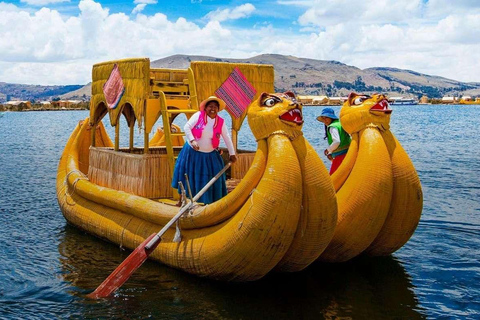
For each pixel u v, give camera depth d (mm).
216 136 8453
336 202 7480
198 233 7887
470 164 21234
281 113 7352
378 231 8266
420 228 11047
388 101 8547
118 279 7613
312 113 97438
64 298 7648
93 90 12156
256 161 7406
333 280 8148
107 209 10227
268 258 7191
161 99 9516
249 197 7266
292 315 7043
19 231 11211
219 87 10156
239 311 7145
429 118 72375
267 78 10648
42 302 7531
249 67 10453
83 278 8438
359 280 8180
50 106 178000
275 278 8133
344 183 8344
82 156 12984
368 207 8062
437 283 8109
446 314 7098
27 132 48062
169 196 9797
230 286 7801
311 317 6992
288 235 7137
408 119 69188
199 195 7859
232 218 7395
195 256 7680
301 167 7297
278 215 7008
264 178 7168
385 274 8422
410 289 7867
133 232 9133
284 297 7539
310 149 7445
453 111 110688
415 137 36625
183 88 10117
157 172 9727
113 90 10906
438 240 10219
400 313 7121
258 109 7523
